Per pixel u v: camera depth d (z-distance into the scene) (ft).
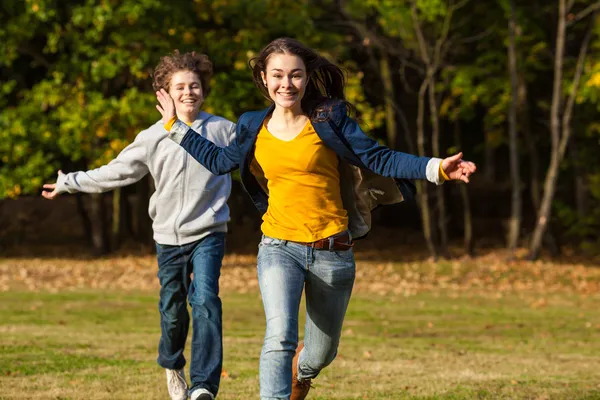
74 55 137.80
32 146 140.36
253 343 61.11
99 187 34.81
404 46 154.51
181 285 34.99
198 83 34.78
